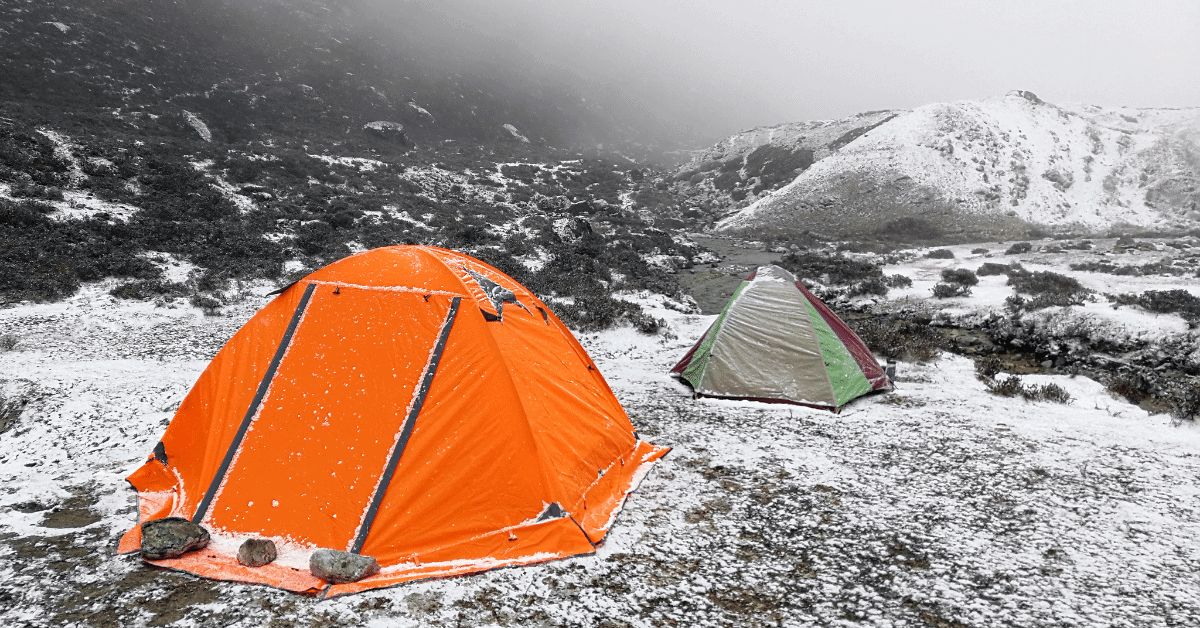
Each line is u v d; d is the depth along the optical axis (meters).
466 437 4.46
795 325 8.30
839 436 6.88
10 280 14.12
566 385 5.45
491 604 3.66
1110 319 13.00
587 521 4.61
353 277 5.19
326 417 4.52
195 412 5.12
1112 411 7.97
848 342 8.66
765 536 4.64
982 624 3.59
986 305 15.80
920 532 4.71
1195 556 4.38
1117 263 23.77
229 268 17.91
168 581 3.75
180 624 3.32
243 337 5.15
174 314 13.94
